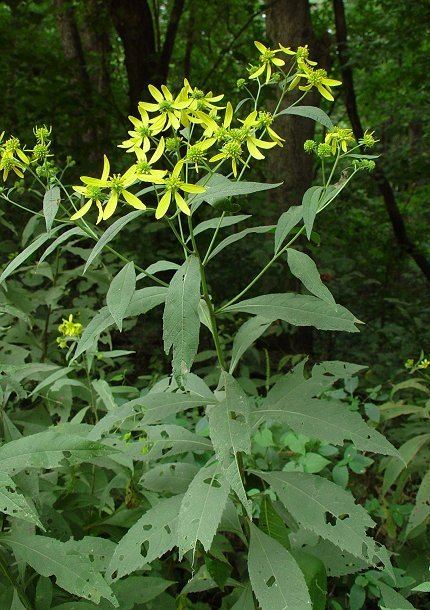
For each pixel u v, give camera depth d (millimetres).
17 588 1540
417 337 5562
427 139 7980
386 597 1882
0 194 1787
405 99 8430
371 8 7633
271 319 1616
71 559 1441
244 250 5344
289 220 1626
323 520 1538
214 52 8375
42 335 3260
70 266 4762
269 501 1776
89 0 6484
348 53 6832
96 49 9000
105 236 1409
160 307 4895
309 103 5109
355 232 8188
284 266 4617
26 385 2916
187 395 1739
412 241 8617
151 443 1827
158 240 4957
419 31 6500
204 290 1651
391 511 2359
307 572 1689
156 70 6105
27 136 5387
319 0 9109
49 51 6266
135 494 2100
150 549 1522
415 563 2227
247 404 1482
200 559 2178
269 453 2420
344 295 6535
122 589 1689
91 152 5805
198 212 4836
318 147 1764
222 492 1433
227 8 7262
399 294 7297
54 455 1399
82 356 2553
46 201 1535
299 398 1679
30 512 1275
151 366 4398
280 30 5184
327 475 2602
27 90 5473
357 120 7426
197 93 1739
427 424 2914
